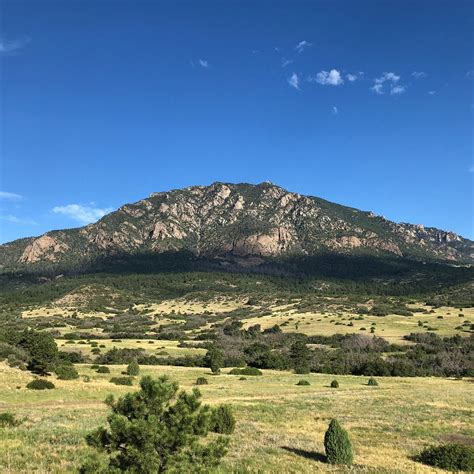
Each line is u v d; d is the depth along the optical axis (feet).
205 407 42.88
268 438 95.04
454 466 74.28
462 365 330.75
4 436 84.58
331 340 426.51
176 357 353.72
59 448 75.05
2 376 192.54
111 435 39.99
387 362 326.44
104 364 318.04
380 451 85.87
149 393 41.91
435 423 121.70
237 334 481.87
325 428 112.78
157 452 40.11
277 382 242.78
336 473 66.95
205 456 41.37
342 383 248.52
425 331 448.65
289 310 638.53
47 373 226.99
